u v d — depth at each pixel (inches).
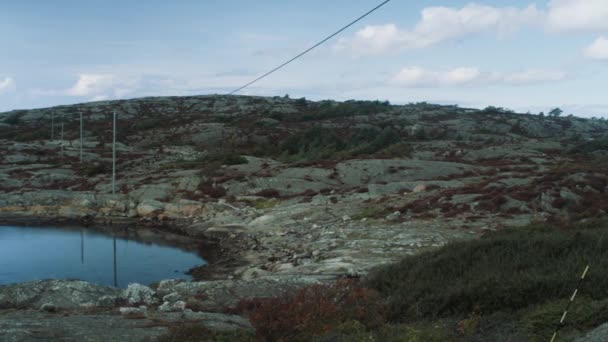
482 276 478.6
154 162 2928.2
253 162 2454.5
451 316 425.1
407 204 1322.6
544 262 506.9
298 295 402.0
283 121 4694.9
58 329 411.2
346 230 1155.9
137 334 404.8
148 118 4845.0
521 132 4458.7
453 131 3983.8
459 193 1339.8
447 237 983.0
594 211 1093.1
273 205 1713.8
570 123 5246.1
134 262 1123.3
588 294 401.7
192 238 1408.7
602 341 281.7
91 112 5315.0
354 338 358.3
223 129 3875.5
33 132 4111.7
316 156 2947.8
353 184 1977.1
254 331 387.9
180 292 621.0
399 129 3993.6
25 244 1344.7
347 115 5024.6
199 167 2471.7
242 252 1155.9
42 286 612.4
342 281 471.5
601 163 2187.5
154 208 1780.3
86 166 2674.7
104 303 582.9
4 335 381.7
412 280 520.1
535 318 367.9
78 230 1573.6
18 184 2301.9
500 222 1088.8
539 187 1250.6
